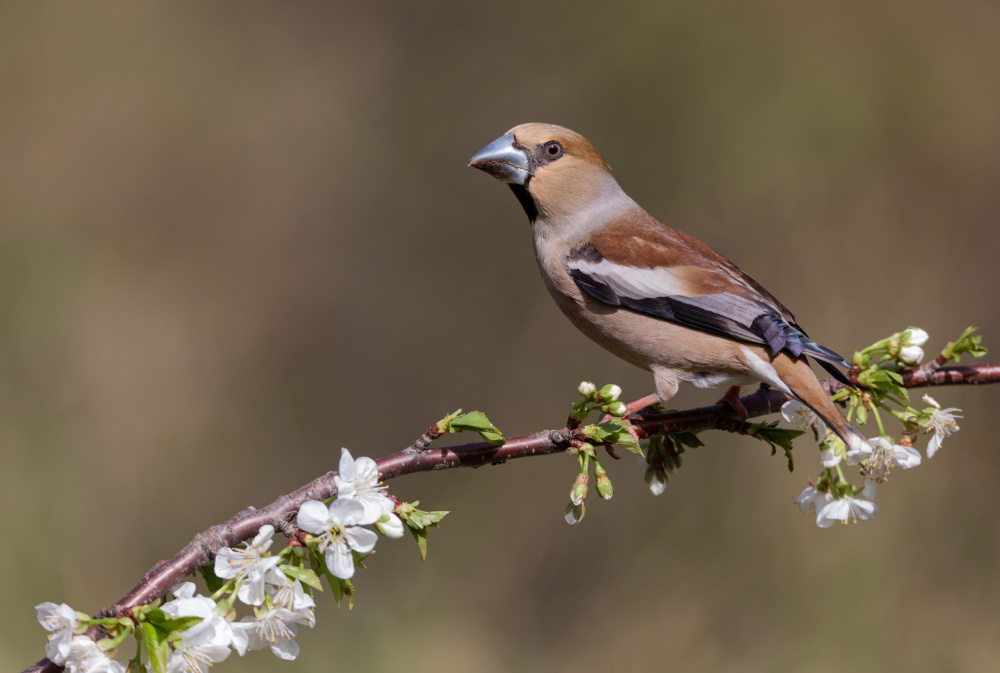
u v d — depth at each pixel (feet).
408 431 55.26
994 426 44.52
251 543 14.38
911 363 20.38
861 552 42.80
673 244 25.70
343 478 14.43
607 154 54.54
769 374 22.43
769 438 20.39
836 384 21.90
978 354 20.44
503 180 26.71
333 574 14.01
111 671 12.89
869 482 19.02
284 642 13.67
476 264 56.13
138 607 13.41
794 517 43.80
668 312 24.11
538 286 54.75
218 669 38.17
